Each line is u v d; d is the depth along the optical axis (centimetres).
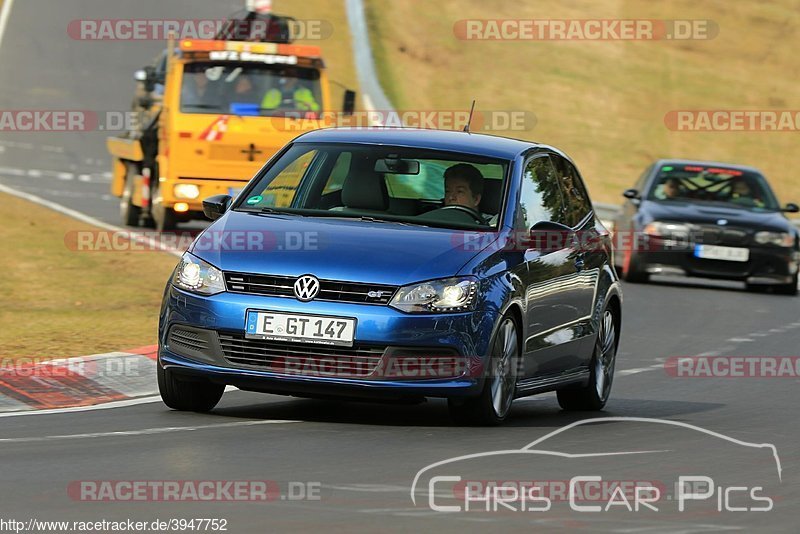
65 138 13438
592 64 17362
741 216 7456
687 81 17375
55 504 2181
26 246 6775
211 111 7731
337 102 7994
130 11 18225
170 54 7888
